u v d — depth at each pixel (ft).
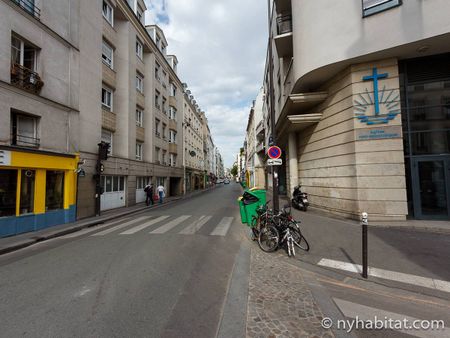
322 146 33.86
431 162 25.48
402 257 15.25
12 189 25.34
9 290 11.62
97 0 40.83
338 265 14.51
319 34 28.55
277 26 42.80
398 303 10.33
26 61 28.84
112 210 44.39
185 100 107.04
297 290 11.51
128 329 8.38
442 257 15.10
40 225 27.86
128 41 52.16
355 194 26.99
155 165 66.95
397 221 24.88
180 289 11.51
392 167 25.45
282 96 48.01
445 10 21.57
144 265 14.74
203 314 9.35
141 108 59.82
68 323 8.80
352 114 27.30
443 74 25.53
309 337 7.96
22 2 27.50
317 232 22.00
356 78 27.22
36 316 9.30
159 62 72.54
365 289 11.65
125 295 10.93
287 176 54.70
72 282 12.41
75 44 35.37
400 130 25.44
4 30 25.20
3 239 22.77
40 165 28.17
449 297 10.73
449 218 24.66
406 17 23.18
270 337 7.95
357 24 25.82
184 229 25.31
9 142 25.30
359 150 26.63
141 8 63.67
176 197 76.79
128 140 51.13
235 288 11.66
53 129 30.99
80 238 23.25
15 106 26.11
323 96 32.48
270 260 15.70
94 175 38.52
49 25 30.99
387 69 26.08
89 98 38.24
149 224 29.09
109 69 45.75
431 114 25.75
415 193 25.64
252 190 23.88
